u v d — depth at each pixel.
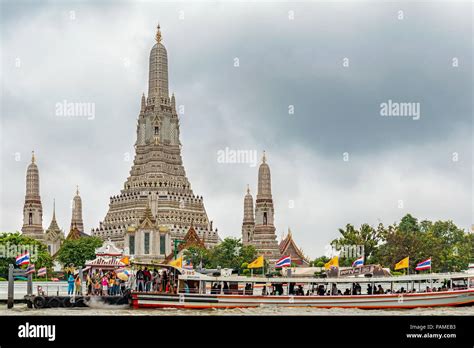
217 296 101.94
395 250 190.12
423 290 109.12
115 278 110.88
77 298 101.62
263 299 102.81
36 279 184.12
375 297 103.69
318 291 106.00
